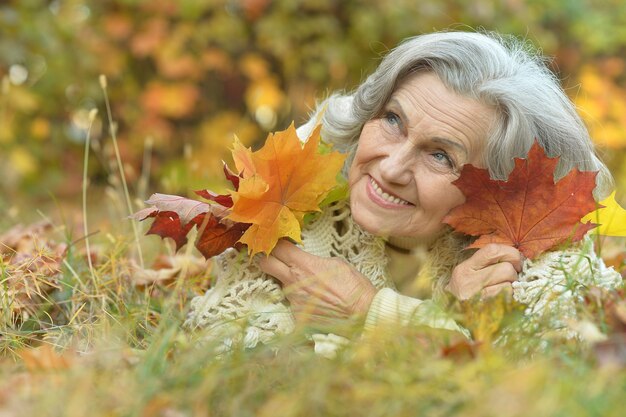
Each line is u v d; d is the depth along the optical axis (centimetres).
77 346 154
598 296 142
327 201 173
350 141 180
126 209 318
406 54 162
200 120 467
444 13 430
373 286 165
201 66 446
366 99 169
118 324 159
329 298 161
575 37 466
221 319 161
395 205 163
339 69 444
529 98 162
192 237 151
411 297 174
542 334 139
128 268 195
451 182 158
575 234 160
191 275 206
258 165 154
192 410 113
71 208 393
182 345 134
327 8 435
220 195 162
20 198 416
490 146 161
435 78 159
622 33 468
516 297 158
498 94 158
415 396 114
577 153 173
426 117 157
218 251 166
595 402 107
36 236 191
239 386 120
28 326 174
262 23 434
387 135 162
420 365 122
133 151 446
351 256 176
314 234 174
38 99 432
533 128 164
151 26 440
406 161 158
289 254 164
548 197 158
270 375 122
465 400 111
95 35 438
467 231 162
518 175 156
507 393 107
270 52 456
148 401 114
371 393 114
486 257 160
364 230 172
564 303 147
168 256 230
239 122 459
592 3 493
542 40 450
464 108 157
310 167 159
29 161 427
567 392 108
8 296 167
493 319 140
